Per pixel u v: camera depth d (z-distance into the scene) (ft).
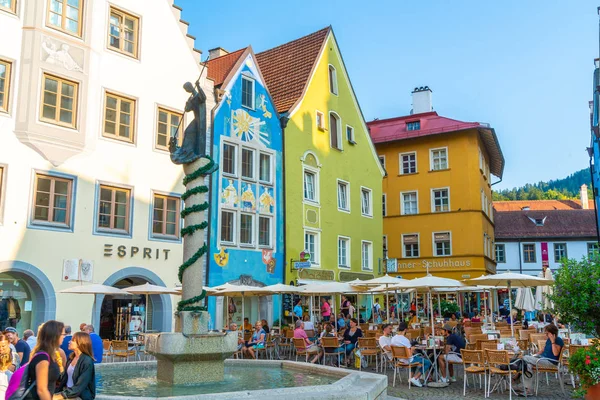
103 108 69.67
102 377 40.06
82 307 65.00
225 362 46.14
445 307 120.98
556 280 36.76
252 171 89.40
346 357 61.16
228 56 95.86
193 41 82.23
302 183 99.50
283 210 93.86
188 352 35.78
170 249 74.84
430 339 51.24
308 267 90.84
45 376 20.39
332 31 114.42
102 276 67.00
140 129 73.51
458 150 138.72
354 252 111.96
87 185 66.95
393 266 120.88
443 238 137.49
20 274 60.64
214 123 83.15
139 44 74.69
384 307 123.44
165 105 76.89
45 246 62.34
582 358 33.35
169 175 76.13
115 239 68.90
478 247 134.10
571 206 248.52
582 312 35.27
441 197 139.64
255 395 28.02
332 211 106.73
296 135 99.40
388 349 53.01
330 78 113.29
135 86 73.51
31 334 46.47
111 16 72.23
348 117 116.67
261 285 87.51
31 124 61.98
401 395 43.50
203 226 39.22
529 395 43.21
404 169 145.28
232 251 83.41
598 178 120.37
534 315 108.47
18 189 60.90
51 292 62.18
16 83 62.03
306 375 40.37
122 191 71.05
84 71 67.41
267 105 94.43
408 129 146.82
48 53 64.18
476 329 68.59
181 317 37.14
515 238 196.13
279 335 73.00
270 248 90.48
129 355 64.08
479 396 42.91
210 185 81.35
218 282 80.33
